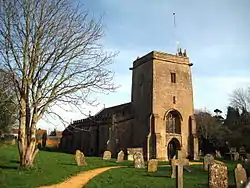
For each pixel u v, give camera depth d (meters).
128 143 43.53
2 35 18.11
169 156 40.56
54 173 18.08
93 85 19.25
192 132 41.69
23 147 18.67
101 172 20.48
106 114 49.62
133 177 18.14
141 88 43.69
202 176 18.78
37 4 18.78
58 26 19.06
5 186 13.91
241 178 14.39
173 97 42.12
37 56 18.53
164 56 43.00
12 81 18.36
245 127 47.19
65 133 59.25
